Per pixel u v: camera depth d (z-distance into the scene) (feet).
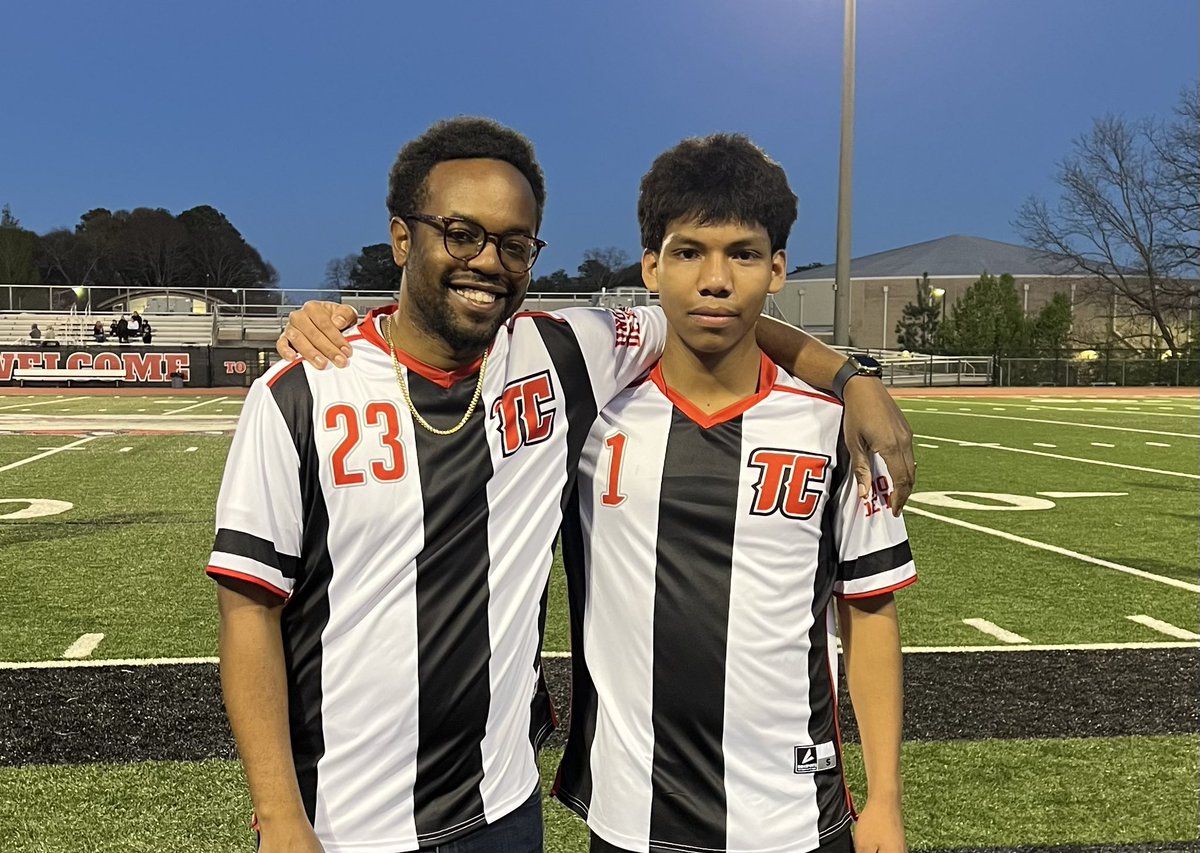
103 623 14.10
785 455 5.14
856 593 5.31
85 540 20.08
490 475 4.83
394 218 4.77
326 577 4.65
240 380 79.97
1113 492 28.07
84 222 201.46
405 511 4.63
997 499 26.76
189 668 12.11
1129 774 9.32
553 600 15.72
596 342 5.34
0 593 15.80
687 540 5.11
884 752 5.14
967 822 8.36
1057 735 10.28
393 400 4.68
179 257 188.85
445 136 4.61
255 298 100.01
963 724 10.58
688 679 5.08
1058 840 8.06
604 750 5.24
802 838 5.10
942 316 151.94
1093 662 12.69
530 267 4.70
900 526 5.28
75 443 38.22
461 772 4.89
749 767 5.08
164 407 57.62
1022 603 15.70
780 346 5.55
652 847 5.13
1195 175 111.45
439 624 4.73
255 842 7.85
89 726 10.28
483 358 4.89
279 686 4.51
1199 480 30.55
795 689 5.14
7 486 27.27
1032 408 65.67
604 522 5.27
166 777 9.04
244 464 4.48
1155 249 116.47
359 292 100.94
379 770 4.73
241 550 4.40
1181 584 16.99
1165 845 7.98
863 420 4.95
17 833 7.97
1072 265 124.26
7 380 77.10
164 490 26.66
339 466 4.57
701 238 4.87
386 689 4.68
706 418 5.21
